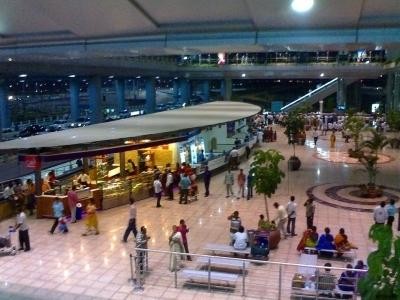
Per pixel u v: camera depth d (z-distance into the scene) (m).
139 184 22.48
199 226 17.97
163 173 23.08
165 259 14.59
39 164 19.33
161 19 20.62
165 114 35.66
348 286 11.32
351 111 46.66
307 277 11.95
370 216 19.20
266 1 16.03
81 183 21.36
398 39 19.16
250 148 36.34
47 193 19.94
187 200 21.56
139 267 12.51
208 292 12.15
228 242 16.03
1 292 12.30
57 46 26.14
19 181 22.23
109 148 21.38
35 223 18.52
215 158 30.36
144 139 23.38
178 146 27.02
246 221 18.61
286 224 17.11
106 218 19.14
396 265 6.11
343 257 14.44
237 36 21.23
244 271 12.10
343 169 29.55
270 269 13.62
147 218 19.12
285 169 29.88
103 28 22.05
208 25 20.81
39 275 13.38
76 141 20.80
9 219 19.14
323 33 19.98
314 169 29.73
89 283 12.81
